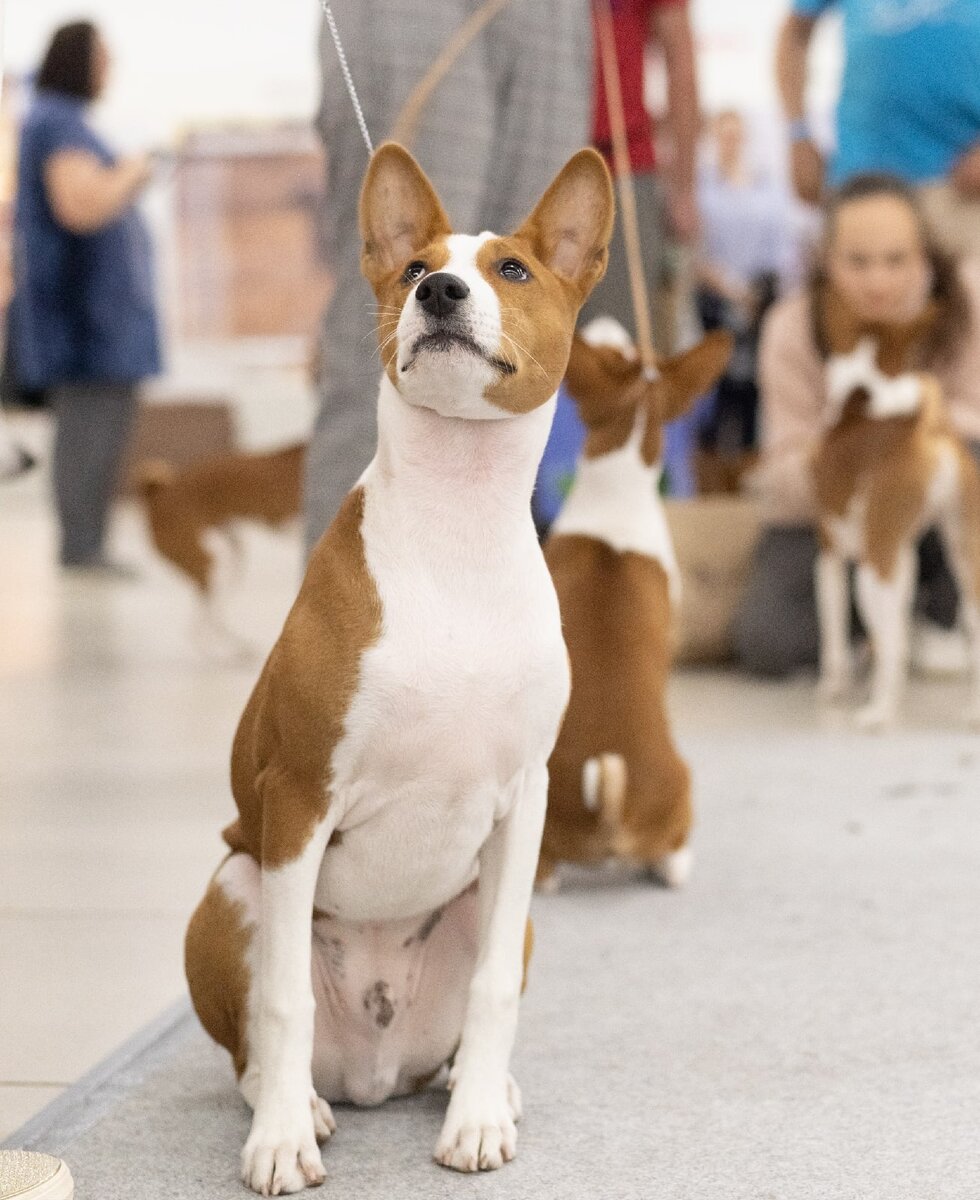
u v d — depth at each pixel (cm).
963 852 507
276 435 2106
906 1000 378
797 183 1003
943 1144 298
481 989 301
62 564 1341
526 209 551
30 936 432
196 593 923
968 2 865
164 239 2322
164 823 551
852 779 612
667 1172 288
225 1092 330
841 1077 332
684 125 800
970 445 798
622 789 448
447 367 274
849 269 789
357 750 286
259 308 2344
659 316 816
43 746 685
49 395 1328
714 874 491
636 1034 359
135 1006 381
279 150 2312
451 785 292
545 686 294
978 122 877
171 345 2344
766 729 717
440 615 286
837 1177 284
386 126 506
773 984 391
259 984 302
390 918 313
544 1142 302
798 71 988
